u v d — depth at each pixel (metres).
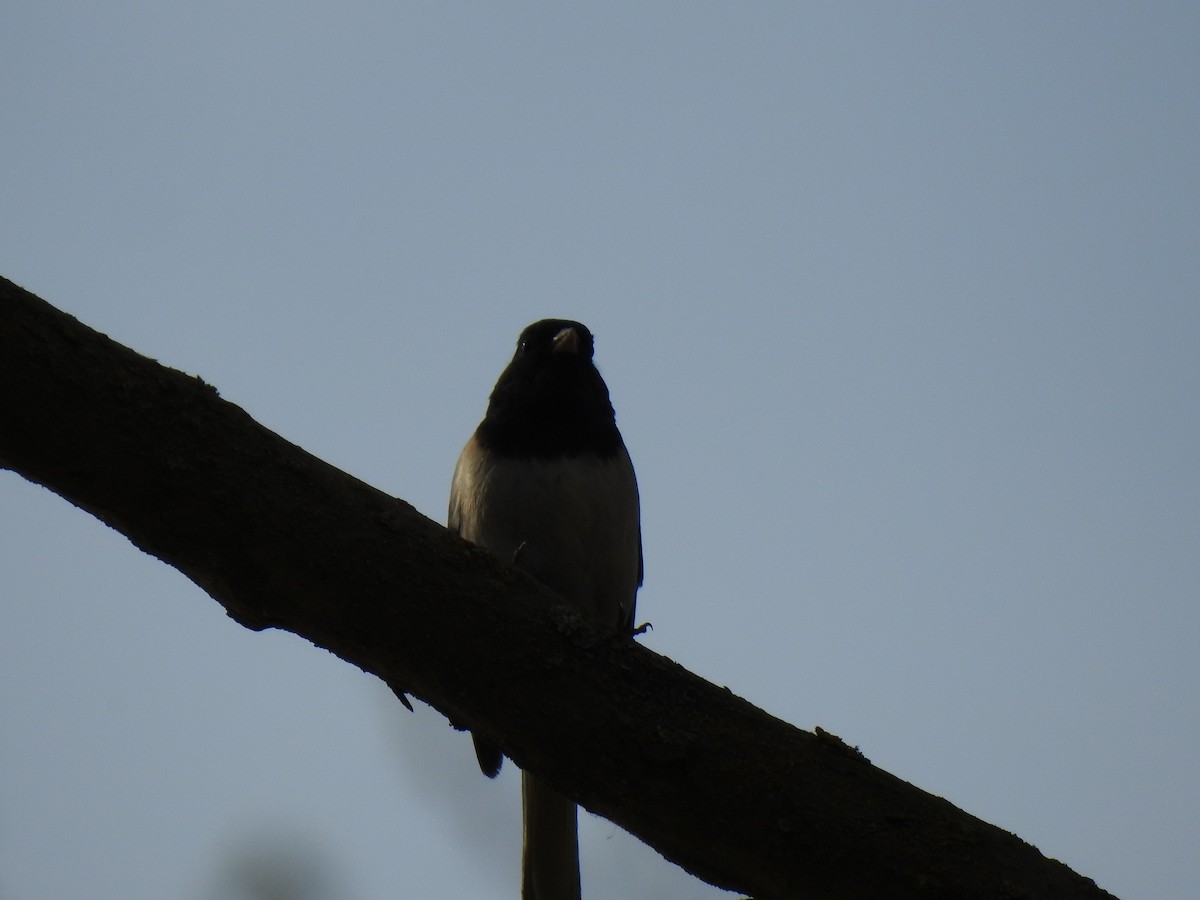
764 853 5.46
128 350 5.59
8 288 5.40
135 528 5.59
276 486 5.57
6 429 5.34
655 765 5.49
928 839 5.37
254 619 5.86
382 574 5.60
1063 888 5.34
